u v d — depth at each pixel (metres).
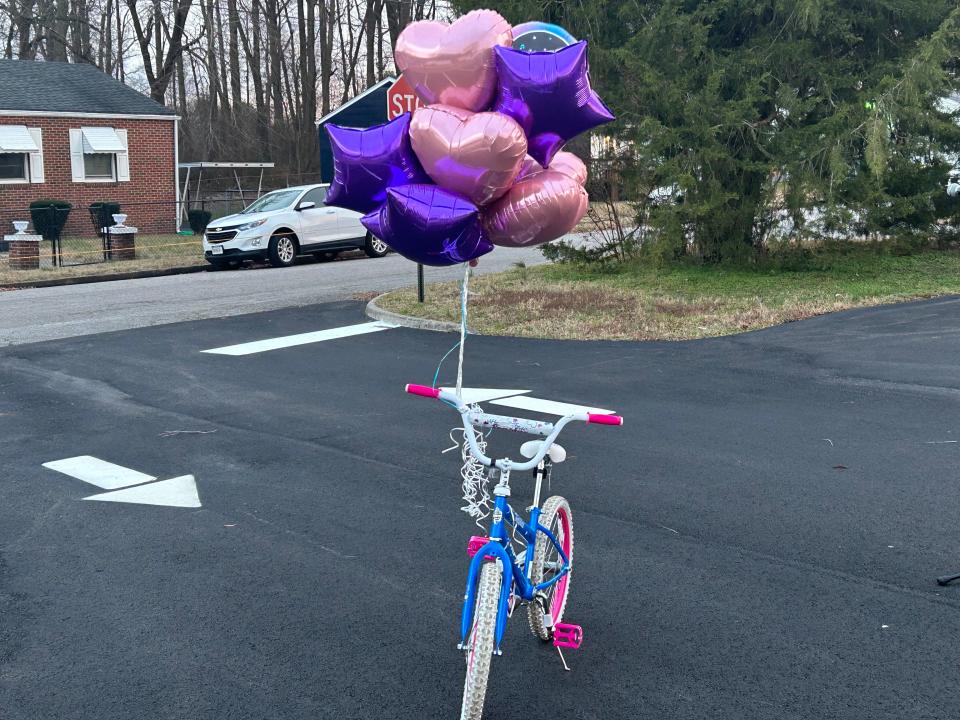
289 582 5.28
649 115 15.80
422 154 4.25
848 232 17.08
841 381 9.56
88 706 4.05
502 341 12.39
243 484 7.02
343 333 13.32
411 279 19.36
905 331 11.74
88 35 46.28
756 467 7.05
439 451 7.76
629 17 16.56
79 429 8.67
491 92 4.38
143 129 30.38
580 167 4.70
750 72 15.94
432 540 5.87
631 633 4.60
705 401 9.02
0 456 7.86
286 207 23.39
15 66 30.23
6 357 12.06
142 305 16.56
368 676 4.27
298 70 50.22
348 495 6.73
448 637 4.62
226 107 47.66
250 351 12.18
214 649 4.53
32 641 4.63
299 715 3.96
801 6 14.85
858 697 3.98
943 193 17.53
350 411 9.09
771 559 5.40
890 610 4.75
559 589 4.63
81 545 5.88
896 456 7.18
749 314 13.09
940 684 4.07
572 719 3.89
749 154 15.94
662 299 14.63
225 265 23.69
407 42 4.43
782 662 4.28
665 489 6.64
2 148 27.05
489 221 4.48
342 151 4.38
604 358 11.12
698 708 3.94
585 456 7.45
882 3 15.53
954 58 17.03
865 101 15.16
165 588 5.23
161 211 31.20
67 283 21.34
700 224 16.70
